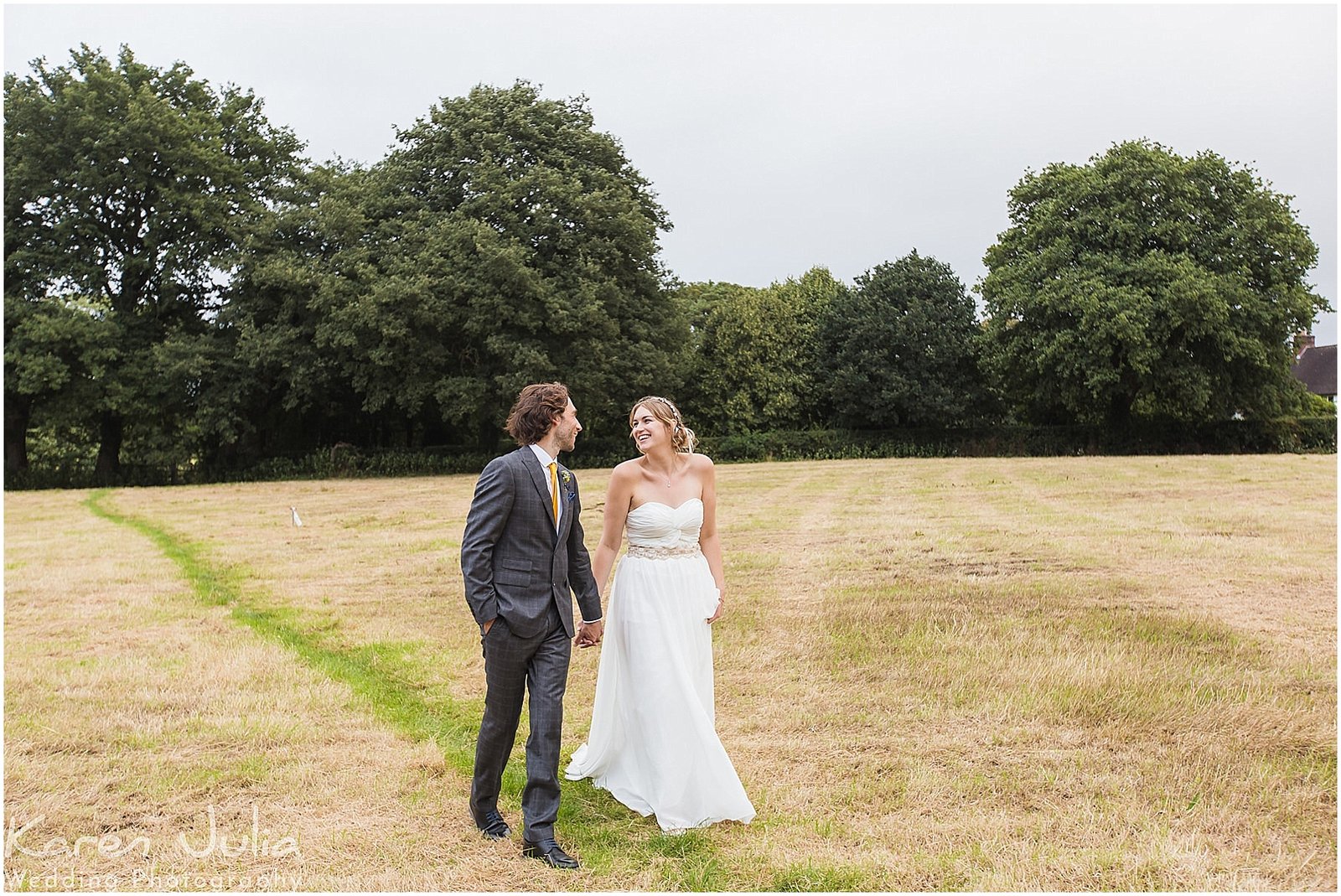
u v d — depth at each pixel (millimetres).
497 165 27844
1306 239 29984
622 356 28344
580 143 28875
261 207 28938
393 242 26891
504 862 3352
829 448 35250
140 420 30734
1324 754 4234
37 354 25922
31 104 26234
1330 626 6441
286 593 8375
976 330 36625
